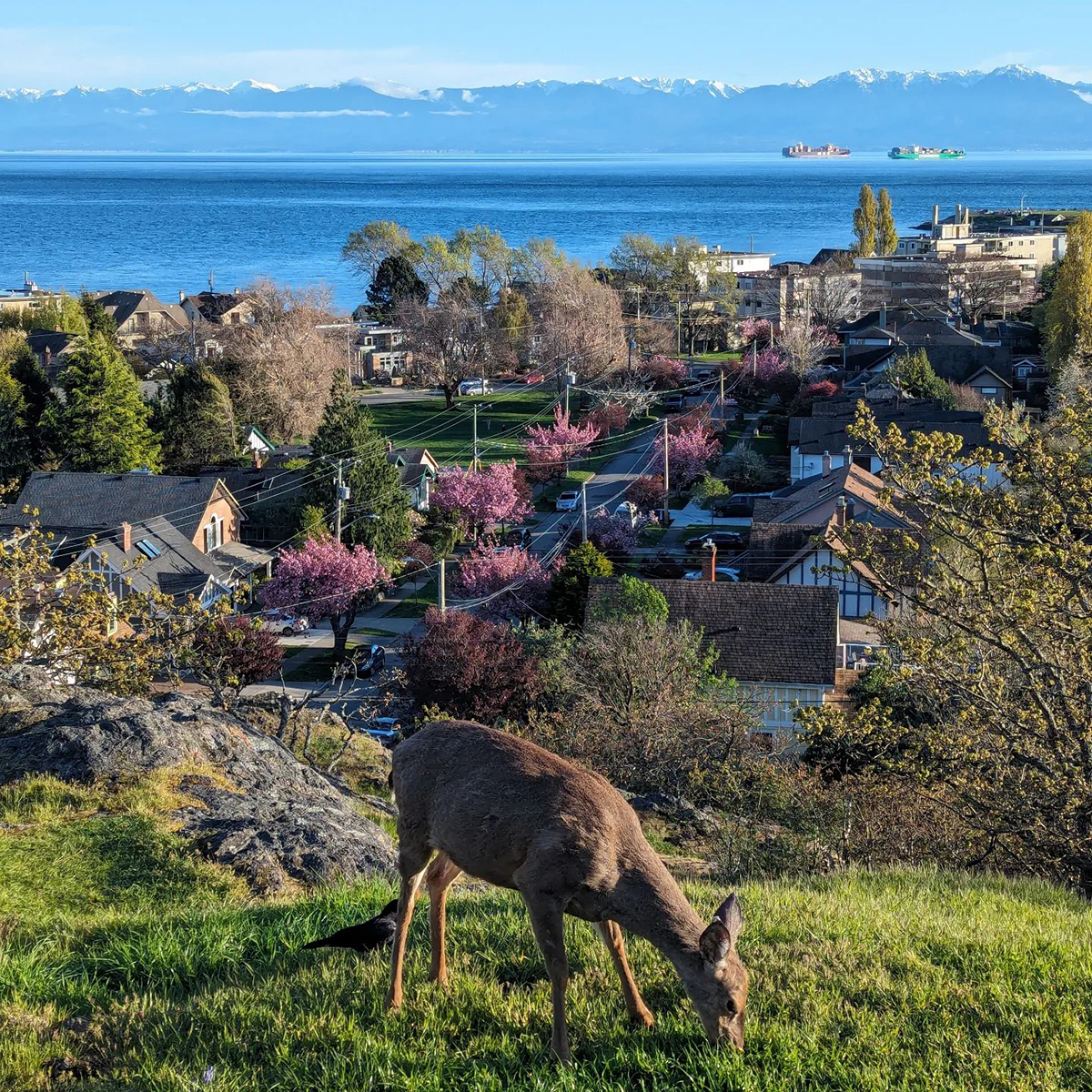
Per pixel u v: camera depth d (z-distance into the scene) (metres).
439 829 8.09
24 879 12.36
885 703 26.83
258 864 13.23
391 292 164.88
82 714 16.39
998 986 8.63
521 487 87.56
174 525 66.88
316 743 27.23
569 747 28.52
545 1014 8.09
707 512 87.81
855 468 67.75
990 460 18.39
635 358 137.75
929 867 16.17
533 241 169.12
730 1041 7.36
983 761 17.66
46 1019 8.41
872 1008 8.35
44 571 31.09
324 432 71.88
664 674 33.91
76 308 142.50
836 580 51.81
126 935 10.24
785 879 14.28
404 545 73.62
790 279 174.75
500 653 38.69
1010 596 17.47
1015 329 149.38
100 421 84.56
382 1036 7.81
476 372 139.62
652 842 19.48
